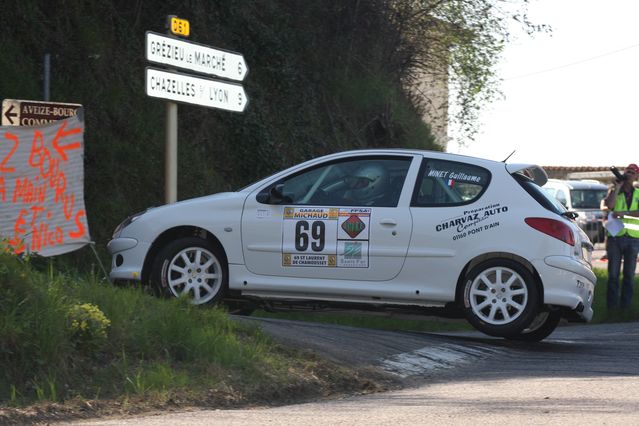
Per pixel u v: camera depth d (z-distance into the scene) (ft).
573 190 173.27
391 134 117.91
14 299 31.73
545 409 29.53
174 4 90.84
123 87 81.35
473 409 29.71
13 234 43.75
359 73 114.01
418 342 45.44
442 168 49.21
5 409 28.19
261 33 99.96
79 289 35.81
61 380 30.55
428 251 47.93
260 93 96.68
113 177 74.64
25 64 73.92
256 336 38.06
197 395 31.42
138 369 32.30
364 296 48.49
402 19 115.96
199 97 59.36
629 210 73.97
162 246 51.19
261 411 29.86
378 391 35.17
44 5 78.38
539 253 47.32
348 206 49.03
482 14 115.03
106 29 83.15
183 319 35.42
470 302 47.85
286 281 49.16
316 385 34.73
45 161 44.65
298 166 50.34
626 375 38.17
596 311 71.92
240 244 49.65
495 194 48.34
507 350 46.98
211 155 88.99
